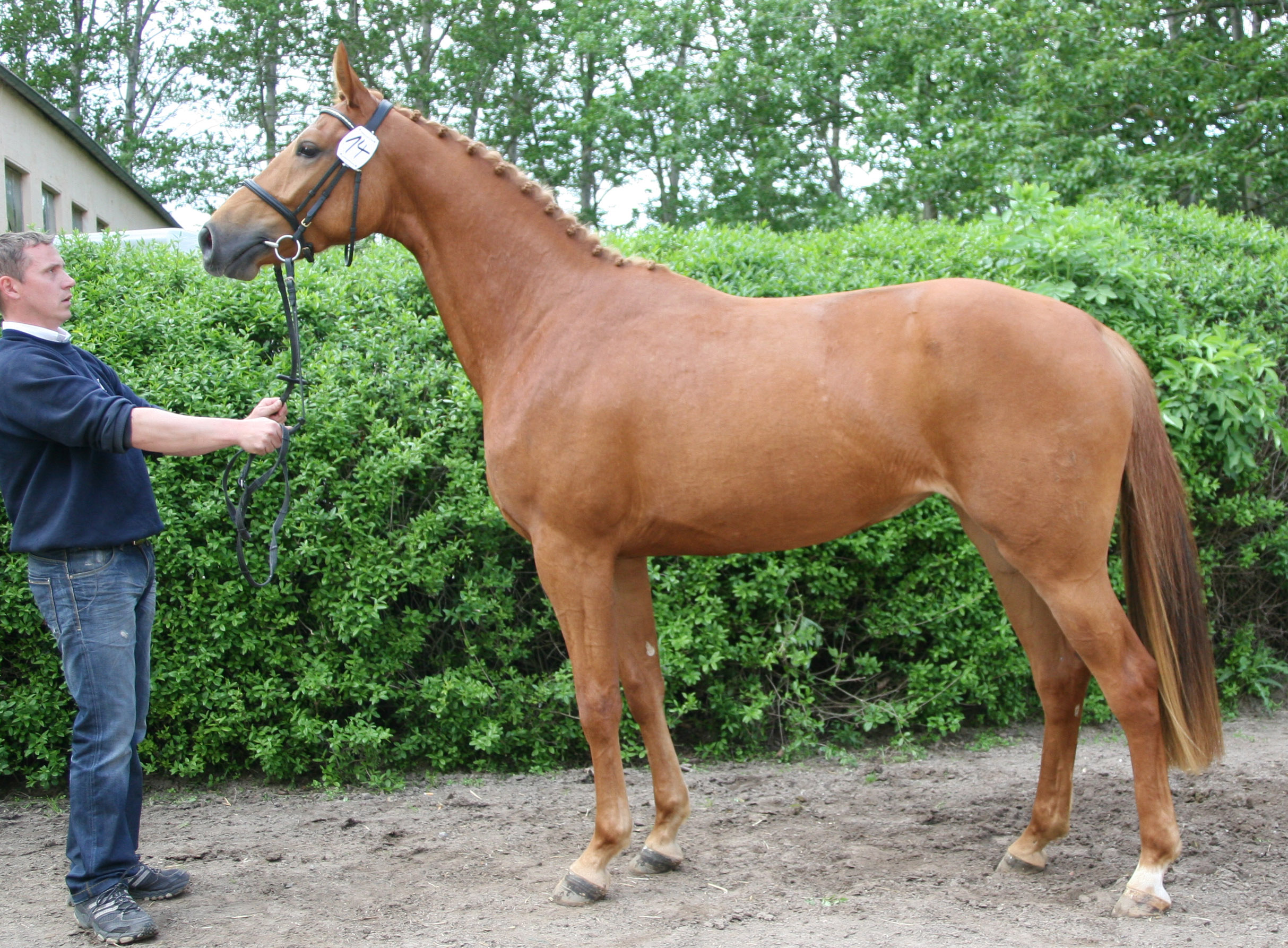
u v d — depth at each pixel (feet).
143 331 14.01
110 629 8.94
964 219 49.73
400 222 9.89
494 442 9.41
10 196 40.68
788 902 8.96
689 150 65.46
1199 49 42.78
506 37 79.97
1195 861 9.60
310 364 14.03
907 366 8.29
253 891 9.79
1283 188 42.37
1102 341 8.50
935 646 14.61
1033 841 9.54
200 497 13.07
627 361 8.86
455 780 13.79
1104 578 8.30
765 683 14.75
